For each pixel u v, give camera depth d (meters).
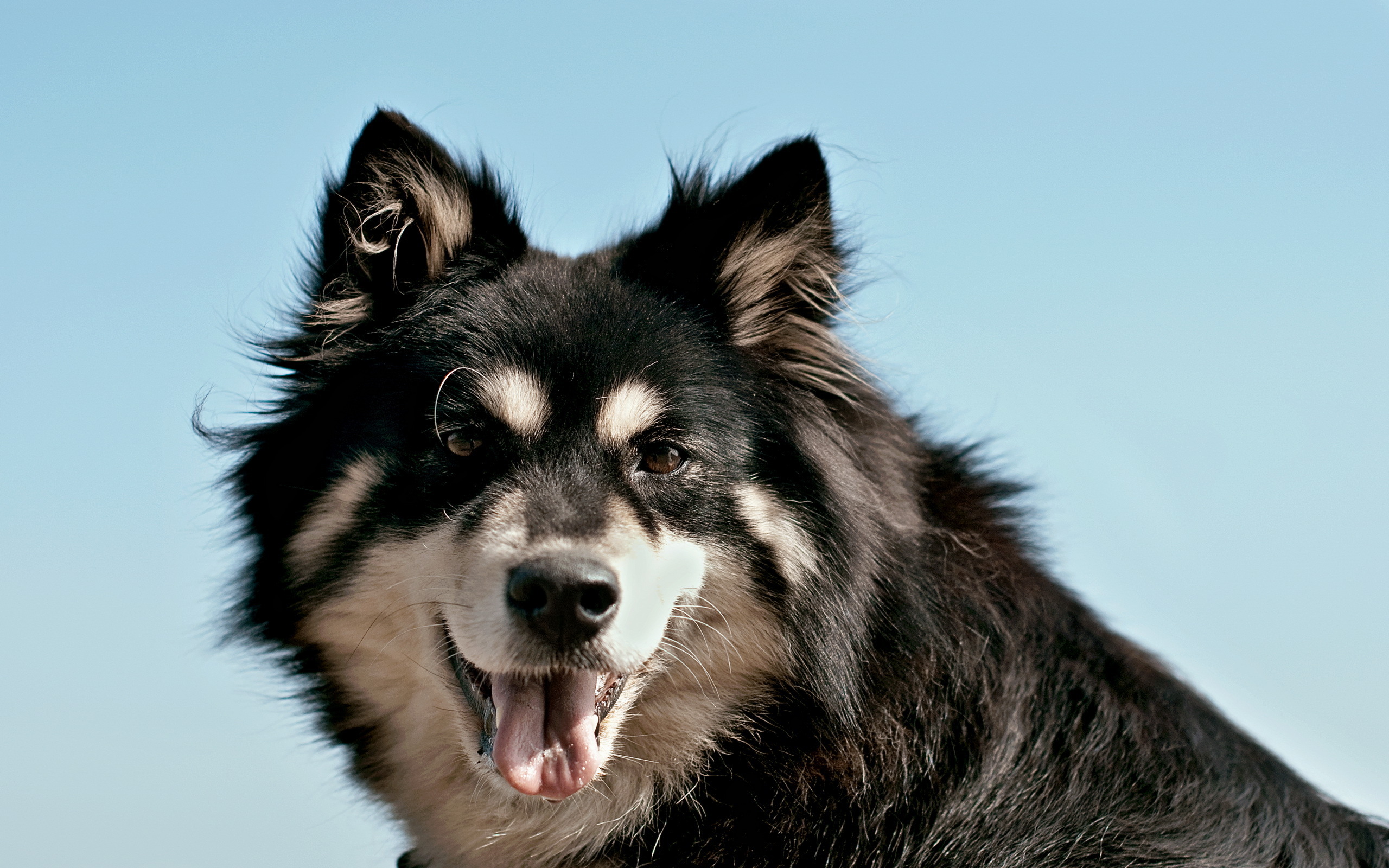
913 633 1.08
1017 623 1.10
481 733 1.06
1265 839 1.07
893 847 1.06
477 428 1.07
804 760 1.08
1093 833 1.06
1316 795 1.13
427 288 1.11
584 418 1.07
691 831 1.08
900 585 1.09
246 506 1.12
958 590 1.10
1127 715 1.09
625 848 1.08
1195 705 1.12
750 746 1.09
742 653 1.08
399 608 1.08
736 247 1.11
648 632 1.04
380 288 1.11
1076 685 1.10
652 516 1.06
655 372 1.08
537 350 1.08
